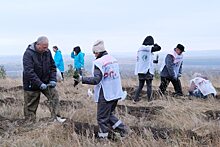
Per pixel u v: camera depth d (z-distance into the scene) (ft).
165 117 25.07
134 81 44.91
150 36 32.04
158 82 44.96
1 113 26.35
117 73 21.17
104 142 20.38
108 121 21.30
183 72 47.39
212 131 21.57
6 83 45.27
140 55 32.12
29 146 19.36
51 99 23.75
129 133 21.13
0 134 21.36
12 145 19.48
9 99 31.55
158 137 20.56
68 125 22.03
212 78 46.78
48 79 23.72
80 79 20.38
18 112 26.66
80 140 20.47
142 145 19.36
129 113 27.35
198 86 35.01
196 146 19.30
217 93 38.19
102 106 21.02
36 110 24.67
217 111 27.45
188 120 23.79
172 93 36.09
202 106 29.86
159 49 32.01
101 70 20.47
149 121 24.94
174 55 34.27
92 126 22.45
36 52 22.93
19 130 21.83
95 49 21.02
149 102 30.99
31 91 23.56
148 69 31.96
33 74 22.68
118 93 21.09
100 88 20.93
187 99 32.73
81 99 32.27
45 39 22.58
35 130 21.42
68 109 27.89
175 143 19.58
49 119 23.43
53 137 20.76
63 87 39.42
